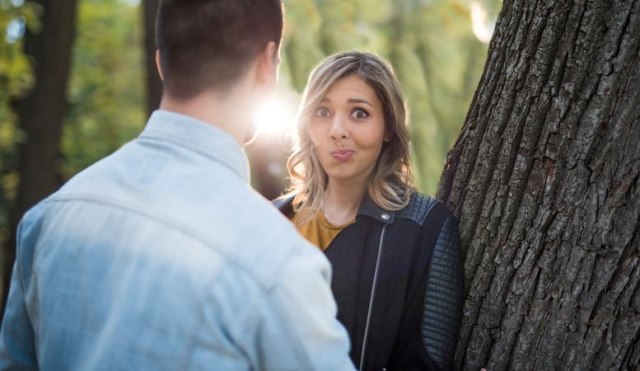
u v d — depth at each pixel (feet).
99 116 44.29
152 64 17.74
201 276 3.51
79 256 3.75
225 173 3.82
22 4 24.89
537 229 5.27
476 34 13.69
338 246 5.63
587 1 5.08
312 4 12.91
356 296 5.48
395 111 5.69
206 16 3.81
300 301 3.52
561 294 5.21
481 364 5.53
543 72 5.26
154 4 17.67
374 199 5.65
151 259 3.59
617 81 4.98
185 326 3.47
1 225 35.53
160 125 3.92
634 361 5.12
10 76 26.12
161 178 3.79
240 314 3.47
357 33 12.91
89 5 41.27
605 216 5.06
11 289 4.17
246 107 3.97
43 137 23.72
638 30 4.92
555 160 5.20
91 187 3.89
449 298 5.38
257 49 3.93
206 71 3.84
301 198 6.14
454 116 13.32
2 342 4.21
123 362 3.50
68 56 24.04
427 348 5.31
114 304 3.59
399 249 5.46
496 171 5.50
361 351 5.43
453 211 5.83
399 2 13.57
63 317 3.72
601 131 5.05
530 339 5.32
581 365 5.19
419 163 13.05
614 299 5.08
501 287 5.43
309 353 3.51
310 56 12.66
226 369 3.45
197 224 3.62
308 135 5.95
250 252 3.56
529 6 5.42
